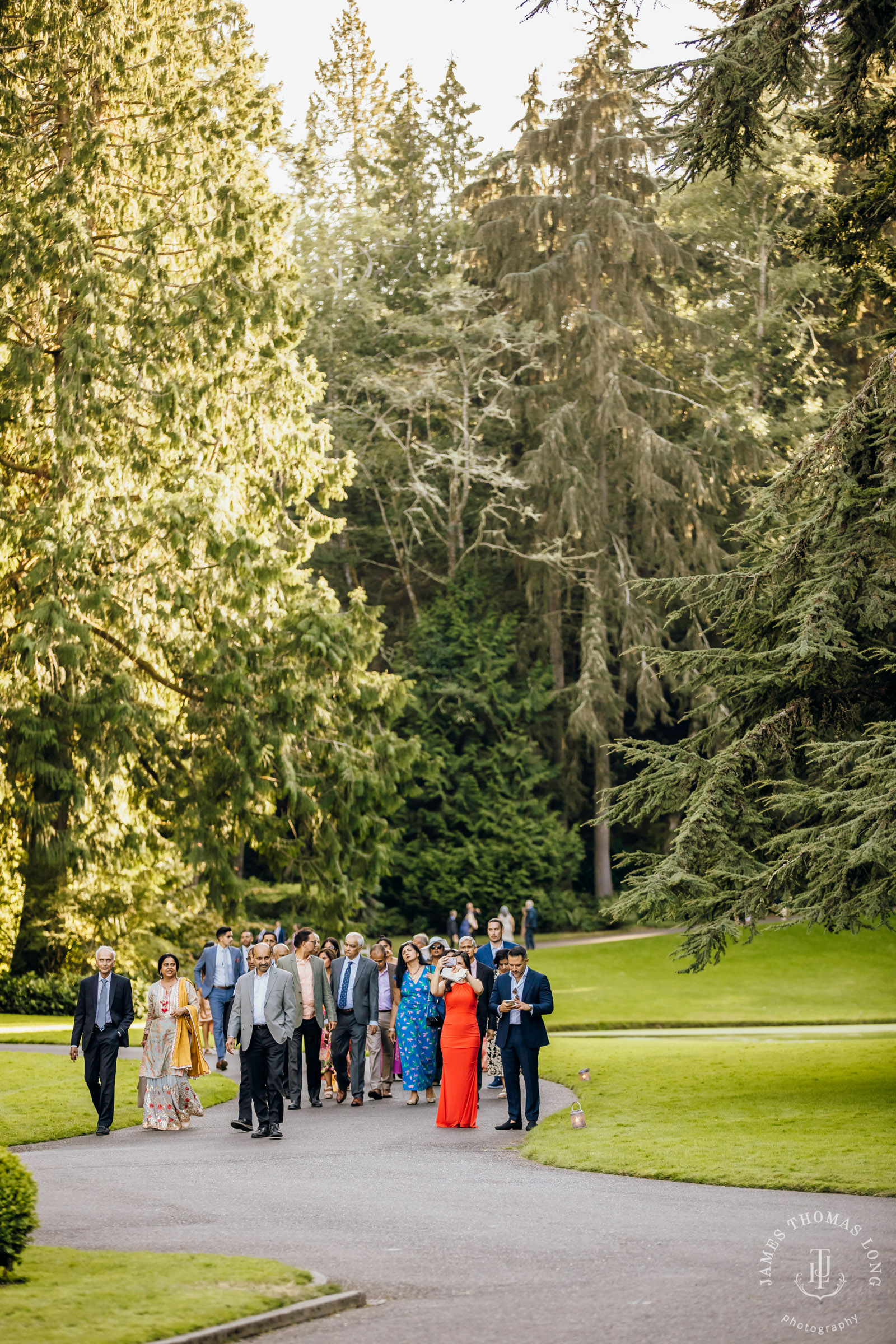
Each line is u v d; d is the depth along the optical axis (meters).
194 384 27.69
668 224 53.00
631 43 47.66
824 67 15.98
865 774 12.89
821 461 15.16
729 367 50.78
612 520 49.50
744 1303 6.29
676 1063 18.31
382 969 17.16
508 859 47.22
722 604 15.77
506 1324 5.98
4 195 26.53
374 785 29.08
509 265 49.31
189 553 26.03
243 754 27.42
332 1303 6.27
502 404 50.69
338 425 49.78
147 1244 7.73
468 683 48.78
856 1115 12.89
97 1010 13.94
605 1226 8.23
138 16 28.14
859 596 14.75
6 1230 6.57
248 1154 11.87
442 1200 9.27
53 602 24.98
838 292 48.72
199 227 28.31
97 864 28.03
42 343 27.81
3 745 26.14
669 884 13.90
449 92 59.16
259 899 41.88
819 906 13.05
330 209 52.81
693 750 16.34
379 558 57.16
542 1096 15.87
